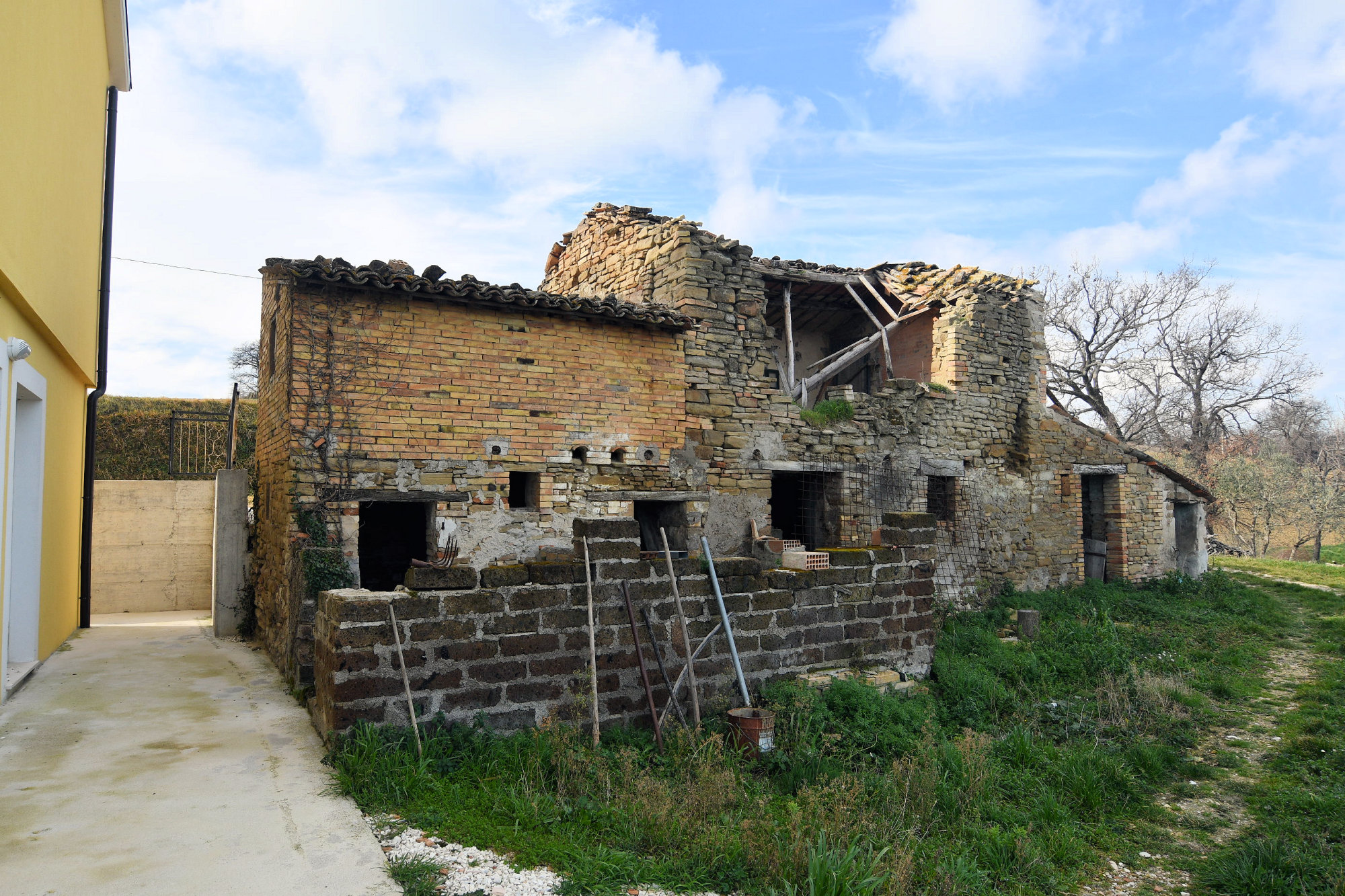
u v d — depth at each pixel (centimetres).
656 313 949
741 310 1098
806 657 743
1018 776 641
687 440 1014
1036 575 1371
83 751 501
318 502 757
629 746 573
